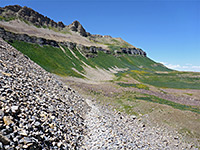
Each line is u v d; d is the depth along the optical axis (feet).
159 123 86.28
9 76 42.24
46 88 57.62
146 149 50.47
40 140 29.43
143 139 59.77
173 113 100.58
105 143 43.21
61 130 38.63
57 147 32.30
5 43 83.35
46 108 41.50
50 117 38.93
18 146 23.89
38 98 42.98
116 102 111.65
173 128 82.74
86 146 42.06
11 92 34.60
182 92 231.30
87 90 128.88
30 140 26.27
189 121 92.02
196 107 144.25
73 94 78.59
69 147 35.88
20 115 29.86
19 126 27.50
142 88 200.64
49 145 30.91
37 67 82.53
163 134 74.38
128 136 54.54
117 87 184.65
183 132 79.66
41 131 31.45
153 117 92.48
